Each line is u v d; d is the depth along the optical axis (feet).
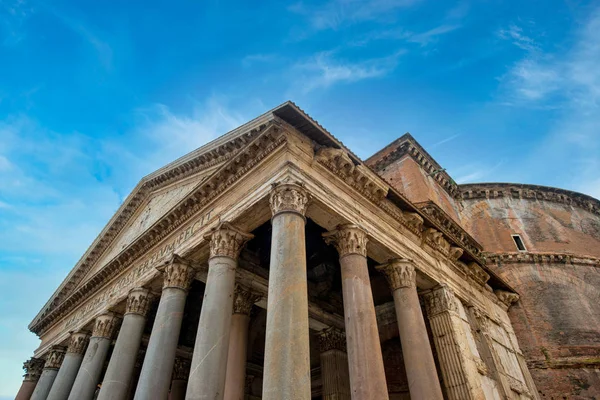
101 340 59.31
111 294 63.87
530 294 77.61
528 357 69.72
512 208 94.07
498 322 66.74
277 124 40.32
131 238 70.44
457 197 96.17
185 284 47.78
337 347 61.46
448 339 49.78
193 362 35.14
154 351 42.09
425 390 39.34
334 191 41.88
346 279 38.75
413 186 80.64
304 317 30.35
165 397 40.70
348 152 43.75
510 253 83.61
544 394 65.92
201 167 57.82
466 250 61.98
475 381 47.37
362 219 43.98
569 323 73.61
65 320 80.53
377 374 33.04
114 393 46.24
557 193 97.86
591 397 64.64
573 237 90.68
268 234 55.42
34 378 86.99
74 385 55.42
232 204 43.88
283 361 27.73
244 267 55.16
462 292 58.59
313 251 59.88
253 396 69.21
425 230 56.03
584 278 82.07
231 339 49.62
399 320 44.70
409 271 47.34
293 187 36.78
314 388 68.64
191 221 50.44
